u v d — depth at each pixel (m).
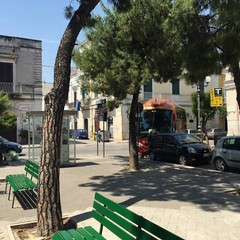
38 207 6.61
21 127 37.44
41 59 38.97
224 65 10.09
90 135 51.81
